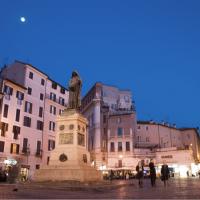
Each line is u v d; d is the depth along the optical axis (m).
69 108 20.48
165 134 75.31
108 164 63.38
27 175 46.62
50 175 17.38
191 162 62.19
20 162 45.62
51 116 55.34
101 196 11.02
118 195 11.55
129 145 63.16
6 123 44.16
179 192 13.47
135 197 10.59
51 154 18.72
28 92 50.16
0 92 43.16
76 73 21.41
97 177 19.08
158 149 65.44
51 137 54.53
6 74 51.31
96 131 65.94
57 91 58.53
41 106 53.12
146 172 59.97
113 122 65.88
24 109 48.69
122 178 52.12
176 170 62.94
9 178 31.47
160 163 63.91
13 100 46.25
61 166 17.81
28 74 50.72
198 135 89.69
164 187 18.70
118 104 73.62
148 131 72.81
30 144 48.88
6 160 42.41
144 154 63.44
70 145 18.64
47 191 13.05
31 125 49.78
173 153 64.25
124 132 64.25
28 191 12.99
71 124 19.12
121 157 62.81
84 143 19.77
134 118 68.19
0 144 42.41
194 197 10.56
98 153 64.12
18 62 51.44
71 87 21.00
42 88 54.09
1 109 43.34
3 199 9.58
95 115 67.19
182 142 80.62
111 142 64.94
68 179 16.94
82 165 18.08
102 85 72.69
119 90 76.06
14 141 45.31
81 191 13.41
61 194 11.75
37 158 49.84
